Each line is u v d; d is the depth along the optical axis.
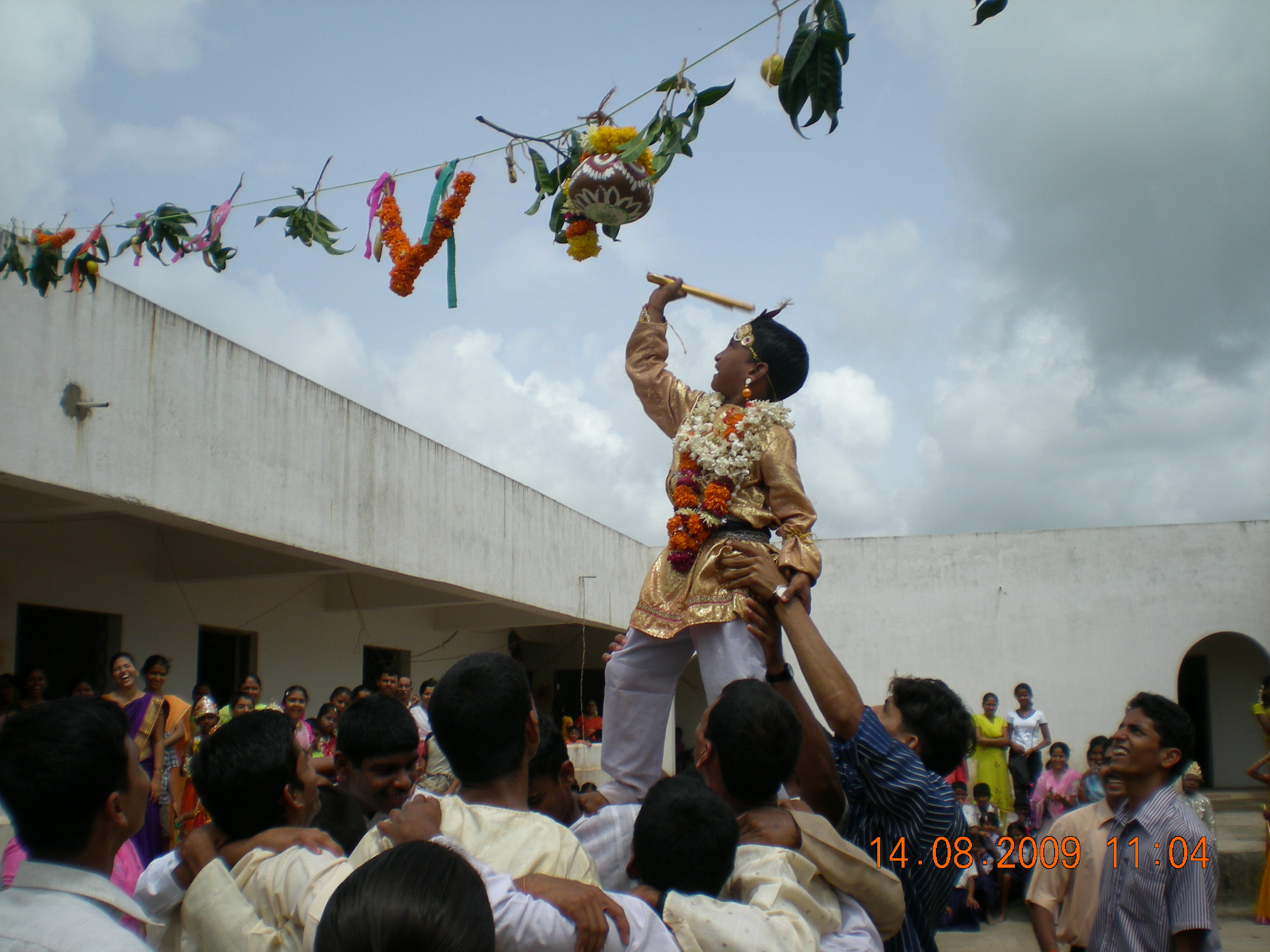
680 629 3.09
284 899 2.20
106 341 6.75
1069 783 9.85
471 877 1.40
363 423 9.54
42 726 1.83
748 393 3.21
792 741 2.30
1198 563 15.15
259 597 11.23
